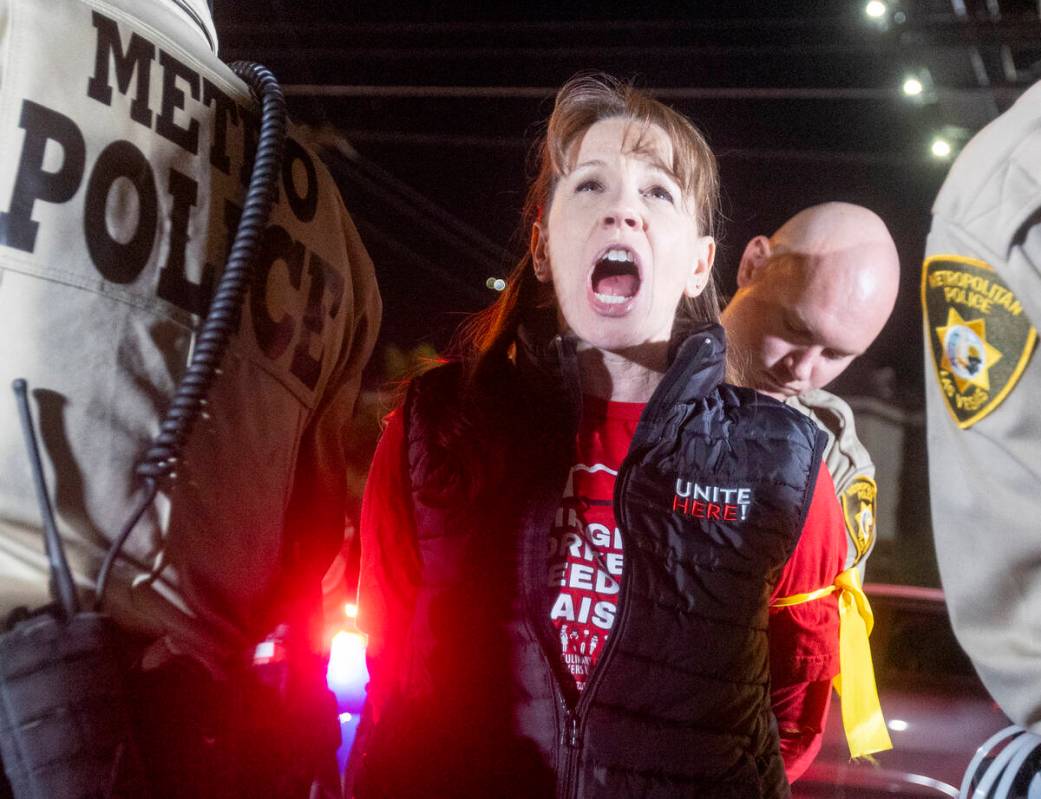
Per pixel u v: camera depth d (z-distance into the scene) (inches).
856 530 104.6
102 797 51.0
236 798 59.4
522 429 72.4
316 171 70.6
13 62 53.7
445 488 72.1
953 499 70.0
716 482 72.0
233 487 60.7
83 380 53.9
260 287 63.0
